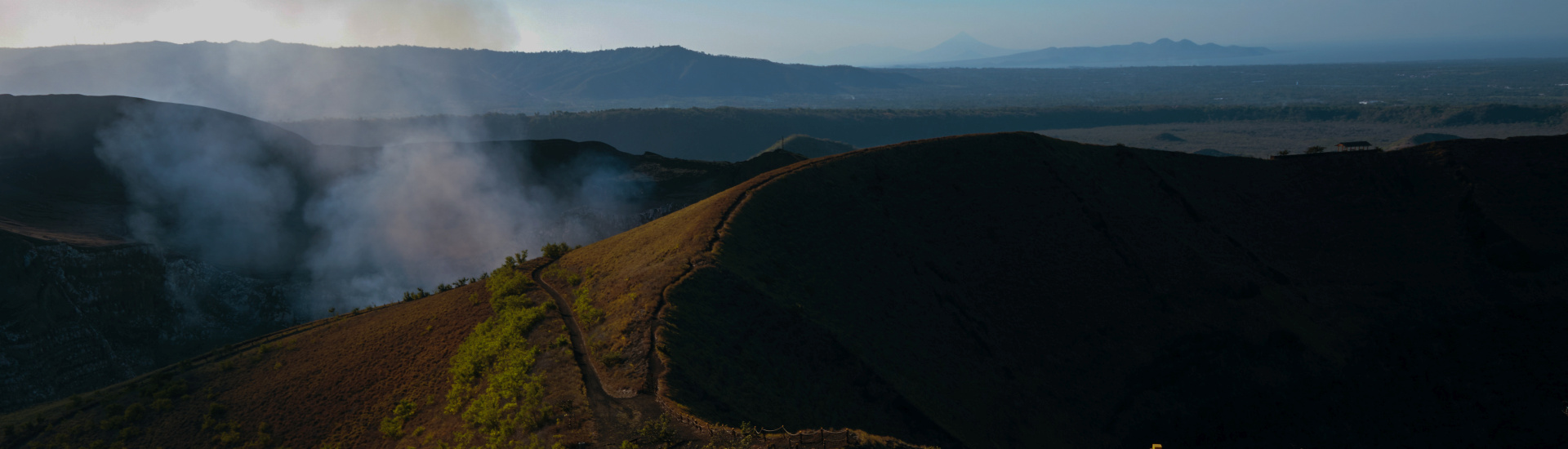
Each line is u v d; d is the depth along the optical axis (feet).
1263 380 222.89
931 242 255.09
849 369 180.34
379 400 175.52
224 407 189.57
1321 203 308.19
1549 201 272.51
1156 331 233.55
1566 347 219.82
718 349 165.78
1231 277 256.32
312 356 216.95
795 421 152.46
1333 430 207.31
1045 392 211.00
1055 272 251.60
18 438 186.19
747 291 192.24
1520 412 203.41
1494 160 298.56
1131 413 210.59
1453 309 246.68
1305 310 250.16
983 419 191.01
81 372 288.10
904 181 285.02
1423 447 200.64
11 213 353.31
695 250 208.54
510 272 245.04
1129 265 257.14
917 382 190.39
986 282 243.60
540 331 180.75
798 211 249.96
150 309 329.72
